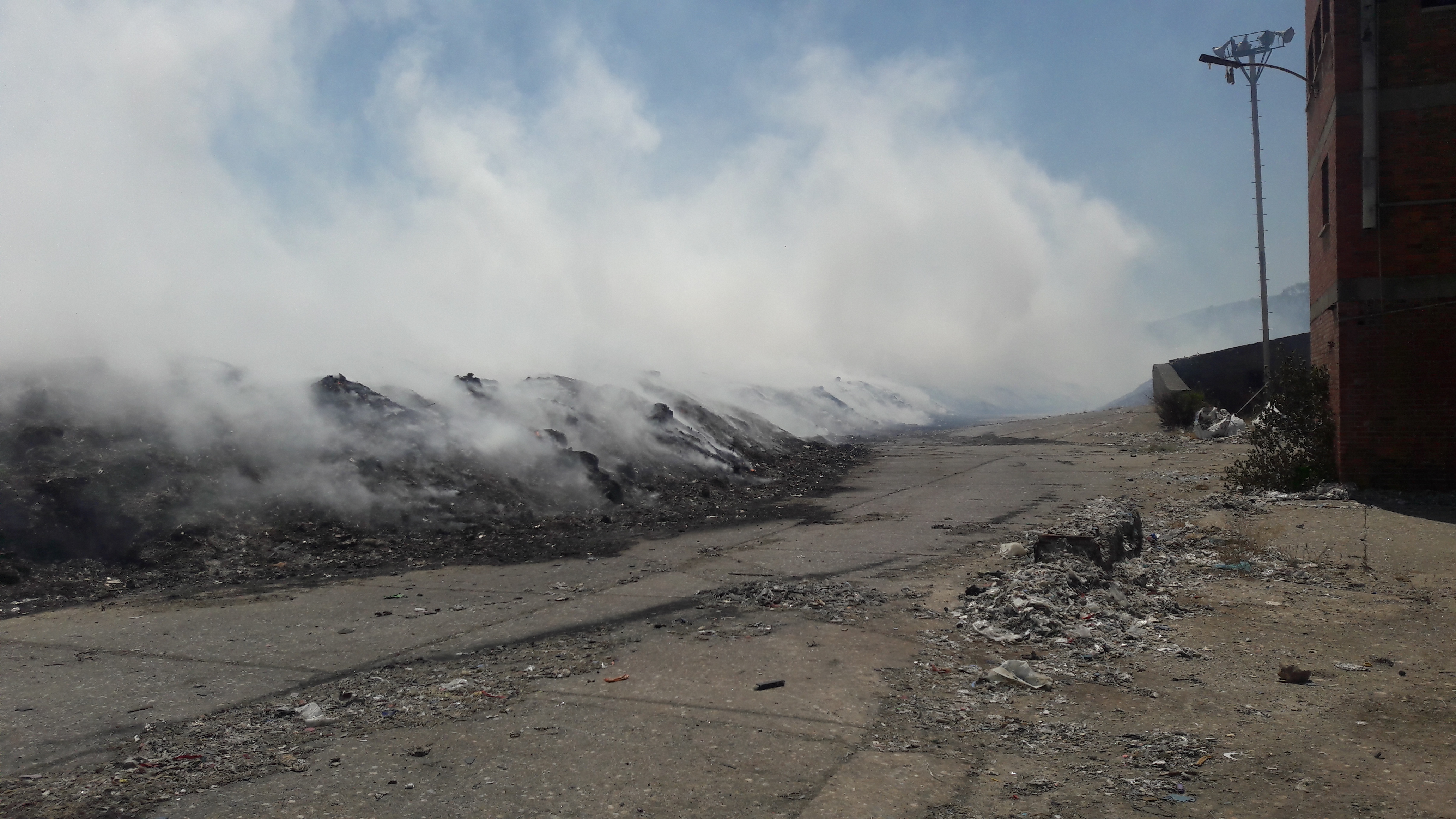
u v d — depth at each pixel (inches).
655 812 149.7
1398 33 453.4
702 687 213.9
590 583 346.6
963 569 350.9
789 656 237.0
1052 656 234.5
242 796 158.1
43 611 315.9
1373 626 257.9
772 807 150.9
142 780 165.9
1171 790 155.7
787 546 420.5
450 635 271.4
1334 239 474.6
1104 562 318.7
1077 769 165.6
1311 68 542.0
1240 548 371.6
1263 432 534.9
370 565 393.7
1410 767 162.7
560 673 228.5
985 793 155.9
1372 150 455.5
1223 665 226.7
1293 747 173.3
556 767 168.7
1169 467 703.1
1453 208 447.8
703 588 329.1
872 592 314.5
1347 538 378.3
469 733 187.2
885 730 185.8
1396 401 458.3
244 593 339.9
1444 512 414.3
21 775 170.1
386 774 166.7
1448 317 449.7
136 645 265.6
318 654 253.0
